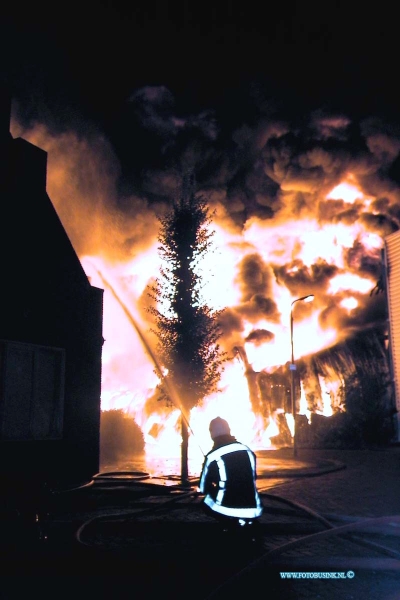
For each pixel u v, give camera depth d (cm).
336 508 876
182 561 519
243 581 439
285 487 1172
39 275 1182
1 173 1123
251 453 495
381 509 867
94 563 514
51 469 1154
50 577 502
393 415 2748
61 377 1211
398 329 2606
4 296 1085
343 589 466
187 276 1390
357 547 613
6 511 719
